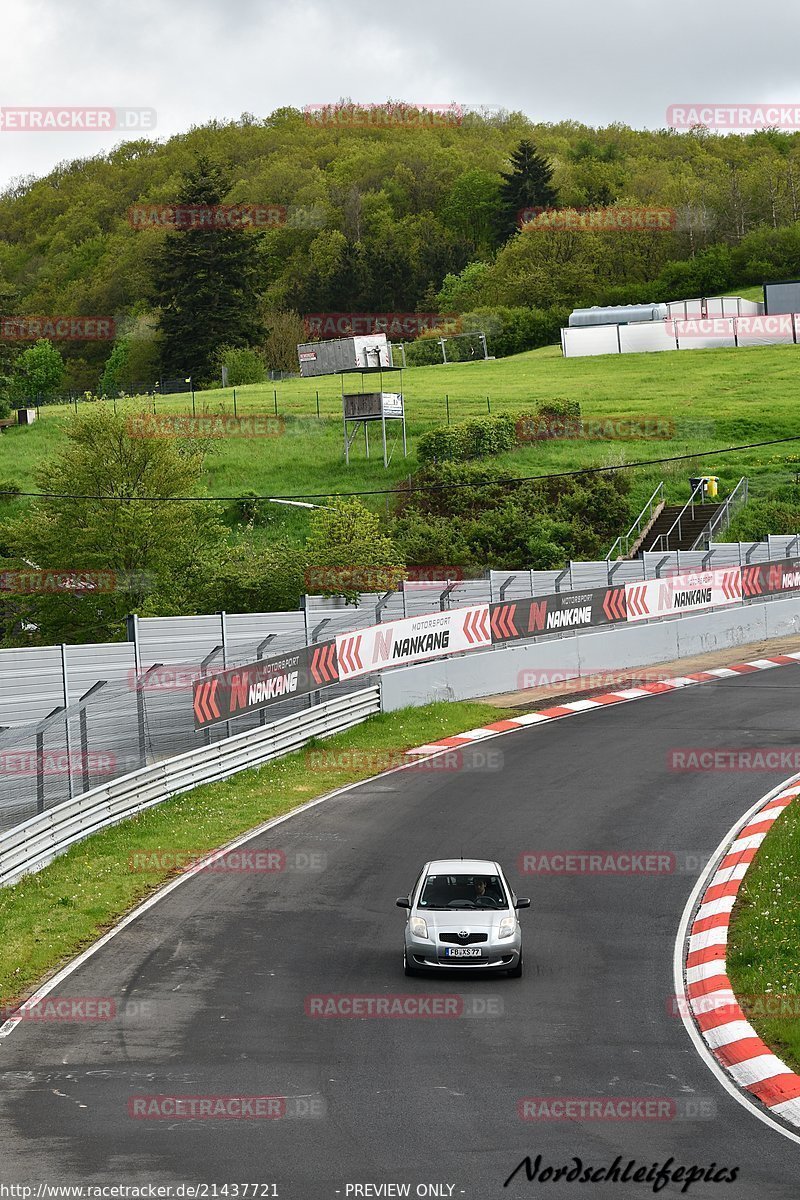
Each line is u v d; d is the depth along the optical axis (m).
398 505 181.25
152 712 77.06
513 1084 37.25
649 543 169.25
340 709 94.44
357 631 98.06
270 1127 33.62
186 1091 36.50
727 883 59.25
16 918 55.78
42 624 129.75
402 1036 41.72
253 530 182.12
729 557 144.25
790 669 117.38
